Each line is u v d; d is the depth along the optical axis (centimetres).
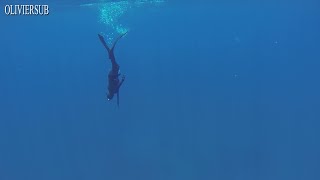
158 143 2033
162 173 1783
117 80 777
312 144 1931
